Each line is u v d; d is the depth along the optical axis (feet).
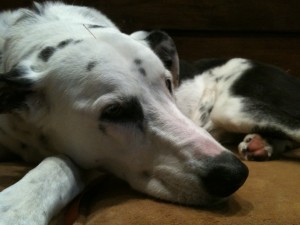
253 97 1.52
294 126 1.42
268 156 1.45
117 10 2.16
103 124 1.02
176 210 0.94
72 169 1.02
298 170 1.31
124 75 1.02
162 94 1.06
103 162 1.07
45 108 1.10
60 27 1.19
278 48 2.26
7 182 1.10
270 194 1.06
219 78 1.71
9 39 1.25
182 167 0.97
